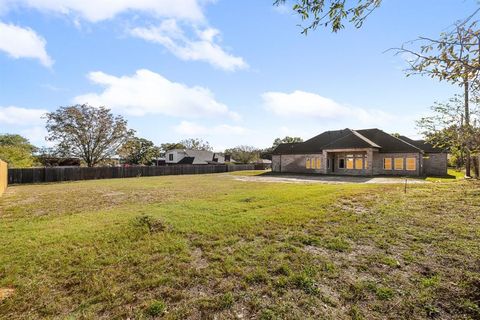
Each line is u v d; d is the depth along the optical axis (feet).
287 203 27.58
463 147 21.20
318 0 8.18
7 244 16.43
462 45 7.42
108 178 87.45
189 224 19.88
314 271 11.76
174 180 69.87
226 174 100.01
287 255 13.66
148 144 154.30
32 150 118.93
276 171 109.19
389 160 79.97
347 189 37.52
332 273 11.59
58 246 15.81
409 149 76.38
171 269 12.43
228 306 9.41
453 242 14.67
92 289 10.72
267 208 25.21
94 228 19.51
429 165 78.95
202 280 11.34
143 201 33.65
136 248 15.20
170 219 21.40
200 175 97.14
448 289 9.89
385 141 82.43
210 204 27.94
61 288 10.99
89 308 9.50
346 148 81.92
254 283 10.97
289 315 8.77
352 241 15.62
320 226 18.79
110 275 11.93
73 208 30.07
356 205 25.55
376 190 35.40
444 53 7.74
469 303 8.91
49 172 75.97
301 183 53.78
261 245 15.35
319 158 94.99
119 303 9.73
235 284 10.93
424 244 14.67
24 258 14.03
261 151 192.34
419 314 8.59
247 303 9.58
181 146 215.31
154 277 11.64
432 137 22.43
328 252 14.05
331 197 30.17
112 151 109.40
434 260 12.57
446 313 8.59
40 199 37.86
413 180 58.44
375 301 9.41
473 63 7.34
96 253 14.57
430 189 34.01
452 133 20.27
